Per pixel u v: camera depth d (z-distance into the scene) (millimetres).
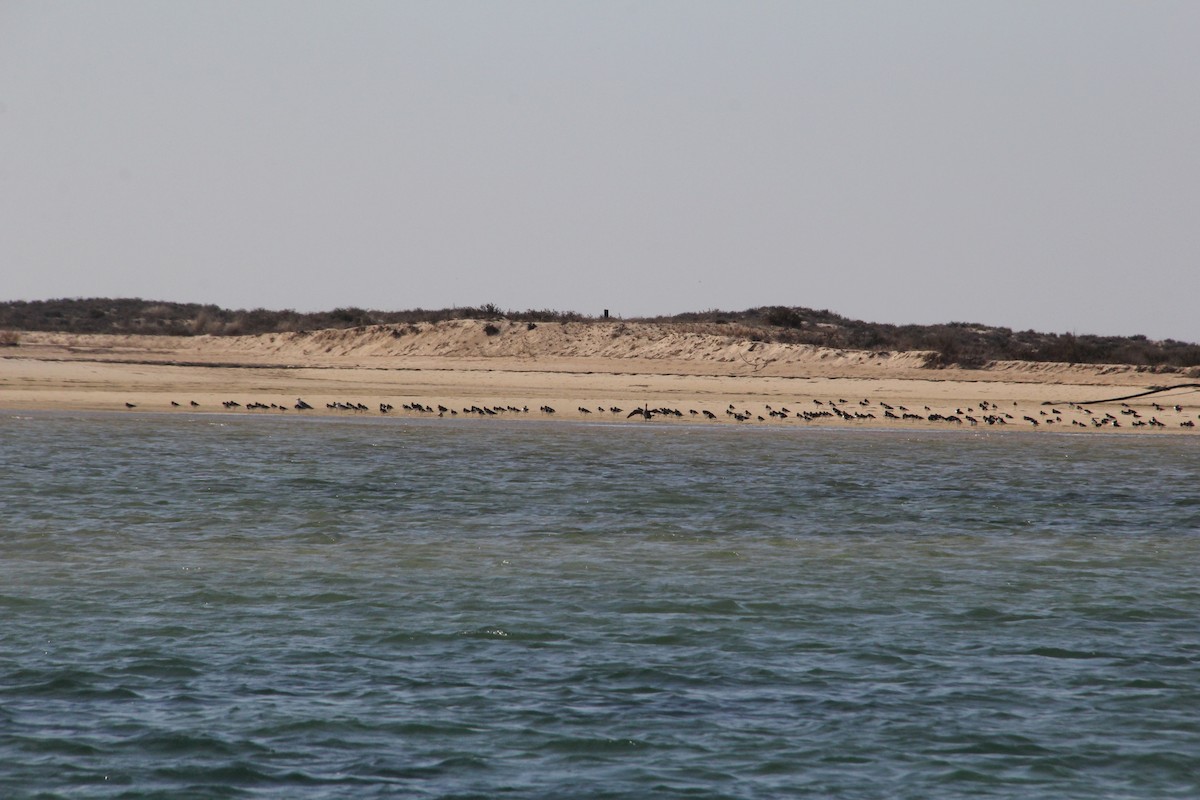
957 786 51500
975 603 80000
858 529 107562
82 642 68438
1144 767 53531
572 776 52062
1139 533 108188
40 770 51719
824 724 57812
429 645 69062
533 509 115000
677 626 73438
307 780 51438
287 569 87250
